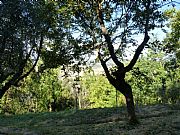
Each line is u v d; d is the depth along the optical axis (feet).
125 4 70.69
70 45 72.08
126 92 71.51
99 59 73.00
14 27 43.65
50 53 69.62
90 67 76.38
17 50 44.06
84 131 71.41
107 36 71.05
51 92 221.46
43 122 103.14
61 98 245.65
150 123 70.79
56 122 100.12
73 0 68.49
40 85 212.43
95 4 72.23
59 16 65.77
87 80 269.85
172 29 90.27
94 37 73.92
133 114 71.15
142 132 61.41
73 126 84.33
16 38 43.91
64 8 64.23
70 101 252.62
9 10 42.78
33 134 77.15
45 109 226.17
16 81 59.47
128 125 69.82
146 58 203.51
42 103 222.48
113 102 263.90
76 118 101.71
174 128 62.95
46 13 52.54
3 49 43.60
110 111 104.37
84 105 281.54
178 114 86.07
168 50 79.41
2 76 46.70
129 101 71.56
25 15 44.86
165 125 65.82
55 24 59.88
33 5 46.32
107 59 72.95
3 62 44.75
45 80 213.05
